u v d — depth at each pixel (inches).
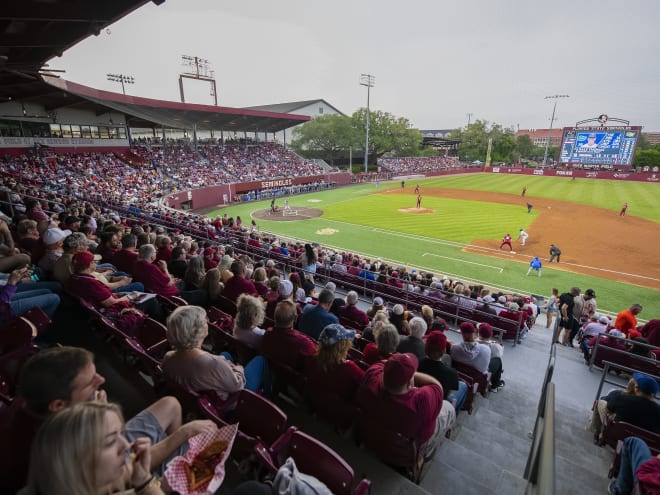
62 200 848.3
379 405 155.3
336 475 122.0
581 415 268.4
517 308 510.6
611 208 1656.0
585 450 227.3
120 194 1405.0
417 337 239.0
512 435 225.0
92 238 442.9
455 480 170.4
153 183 1705.2
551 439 99.2
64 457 70.4
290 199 2087.8
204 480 103.9
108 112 1753.2
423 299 496.7
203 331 154.1
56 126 1550.2
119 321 219.8
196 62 2608.3
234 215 1608.0
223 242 781.3
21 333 176.4
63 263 258.2
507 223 1376.7
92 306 229.0
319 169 2819.9
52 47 567.8
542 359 374.3
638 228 1299.2
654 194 2032.5
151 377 202.4
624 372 341.7
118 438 80.0
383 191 2335.1
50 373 92.4
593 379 336.5
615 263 950.4
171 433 127.0
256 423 147.8
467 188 2405.3
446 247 1086.4
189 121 2107.5
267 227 1355.8
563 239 1163.9
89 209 655.8
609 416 222.8
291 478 109.0
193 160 2154.3
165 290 289.6
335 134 3225.9
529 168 3235.7
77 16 423.8
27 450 98.0
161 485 103.4
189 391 151.3
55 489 71.7
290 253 731.4
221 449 111.3
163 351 204.4
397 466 169.5
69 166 1480.1
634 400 209.3
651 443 196.7
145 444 90.9
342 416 177.9
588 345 380.8
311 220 1476.4
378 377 162.4
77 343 232.2
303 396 196.9
